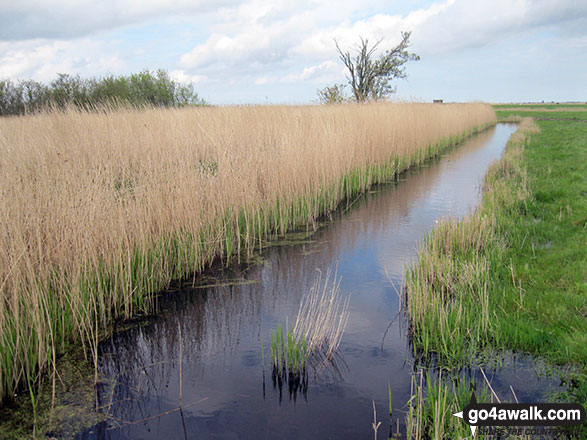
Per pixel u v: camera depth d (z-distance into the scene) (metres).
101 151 6.96
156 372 3.63
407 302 4.73
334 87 26.28
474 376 3.36
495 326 3.90
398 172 12.63
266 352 3.91
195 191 6.06
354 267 5.87
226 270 5.90
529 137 20.39
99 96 19.31
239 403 3.20
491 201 7.96
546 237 6.12
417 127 15.62
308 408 3.11
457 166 14.40
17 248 3.66
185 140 7.50
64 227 4.20
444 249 6.02
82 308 4.21
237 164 7.09
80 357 3.86
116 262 4.55
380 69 28.80
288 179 7.89
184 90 27.41
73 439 2.85
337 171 9.41
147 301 4.96
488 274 4.80
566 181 9.45
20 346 3.43
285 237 7.29
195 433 2.89
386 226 7.76
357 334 4.15
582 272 4.67
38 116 10.47
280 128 9.59
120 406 3.19
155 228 5.52
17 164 5.25
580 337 3.54
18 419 3.05
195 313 4.70
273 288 5.29
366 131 12.07
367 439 2.77
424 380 3.38
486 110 35.75
